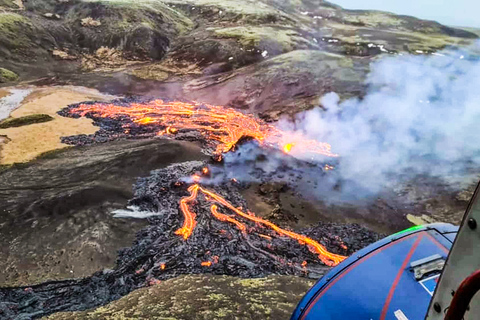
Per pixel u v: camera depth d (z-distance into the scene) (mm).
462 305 2086
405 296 4449
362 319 4371
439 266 4723
